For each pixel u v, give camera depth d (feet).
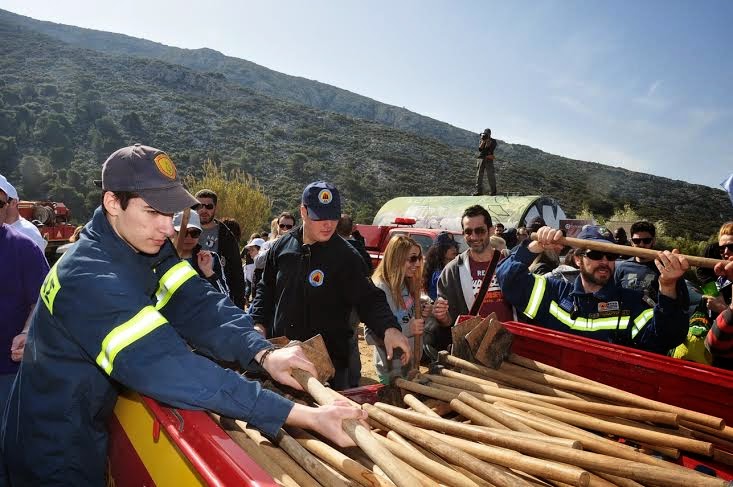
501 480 5.00
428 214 56.44
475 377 8.73
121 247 6.48
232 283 17.28
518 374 8.66
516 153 399.65
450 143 552.82
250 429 6.28
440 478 5.27
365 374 23.18
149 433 6.34
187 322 7.71
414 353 11.03
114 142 213.66
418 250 13.55
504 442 5.95
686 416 7.11
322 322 11.27
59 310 5.89
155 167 6.18
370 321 10.87
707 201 262.06
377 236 37.50
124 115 233.55
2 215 10.36
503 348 9.00
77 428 6.52
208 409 5.56
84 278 5.82
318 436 6.36
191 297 7.74
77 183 174.40
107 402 6.79
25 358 6.64
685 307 9.78
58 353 6.28
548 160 387.55
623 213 103.55
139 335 5.57
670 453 6.54
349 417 5.66
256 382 5.90
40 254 10.83
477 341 9.00
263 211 81.20
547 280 11.95
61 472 6.52
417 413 6.93
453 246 20.38
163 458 5.90
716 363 10.85
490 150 70.23
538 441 5.90
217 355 7.56
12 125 210.18
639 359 8.83
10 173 179.83
